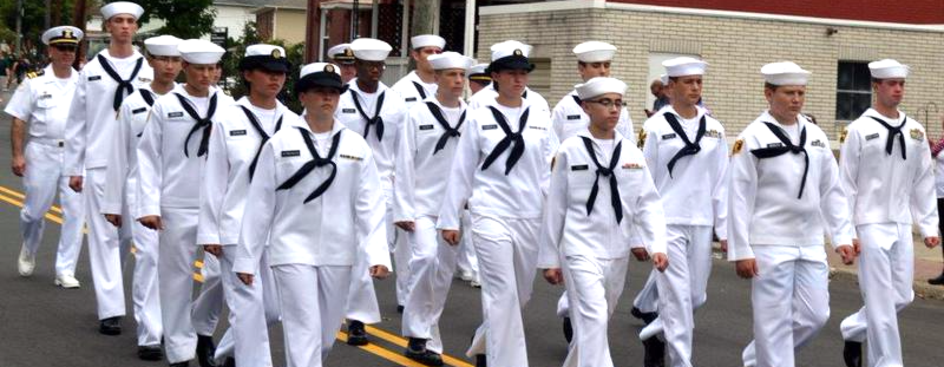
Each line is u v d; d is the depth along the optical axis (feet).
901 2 136.36
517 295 43.68
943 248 70.33
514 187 43.60
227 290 40.86
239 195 40.73
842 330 49.03
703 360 50.52
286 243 37.55
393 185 51.80
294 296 37.42
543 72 121.70
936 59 129.29
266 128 41.75
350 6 171.63
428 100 52.01
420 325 48.19
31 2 334.65
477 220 43.60
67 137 54.03
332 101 37.78
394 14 160.45
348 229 38.09
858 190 46.42
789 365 42.42
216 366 43.70
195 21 192.75
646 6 117.39
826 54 125.18
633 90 117.50
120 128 48.11
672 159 47.52
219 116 41.55
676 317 45.91
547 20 120.16
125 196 48.78
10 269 66.33
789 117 42.65
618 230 40.81
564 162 40.73
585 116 54.75
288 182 37.45
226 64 169.89
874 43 126.93
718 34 120.67
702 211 47.62
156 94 49.21
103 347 49.83
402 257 57.26
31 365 46.47
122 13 53.62
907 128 46.39
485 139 44.01
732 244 42.42
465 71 52.19
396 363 48.11
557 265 41.29
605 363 39.75
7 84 286.87
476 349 44.70
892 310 45.91
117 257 52.75
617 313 59.72
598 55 55.01
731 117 121.60
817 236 42.75
